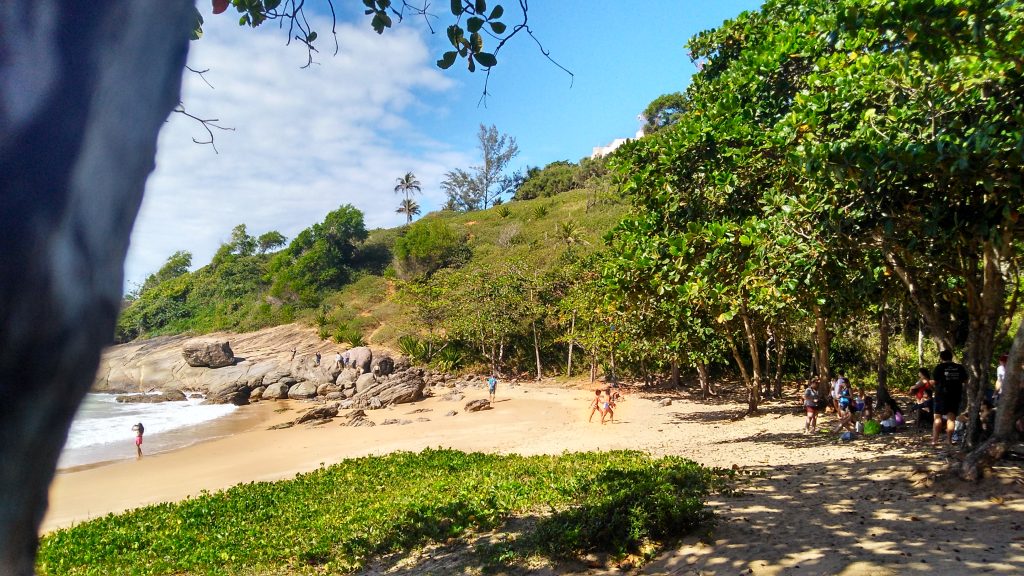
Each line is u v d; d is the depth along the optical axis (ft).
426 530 32.35
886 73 33.76
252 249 252.21
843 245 34.58
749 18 58.39
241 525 40.68
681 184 47.62
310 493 49.01
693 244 41.22
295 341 169.58
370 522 36.63
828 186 34.53
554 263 155.84
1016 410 30.07
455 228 230.27
